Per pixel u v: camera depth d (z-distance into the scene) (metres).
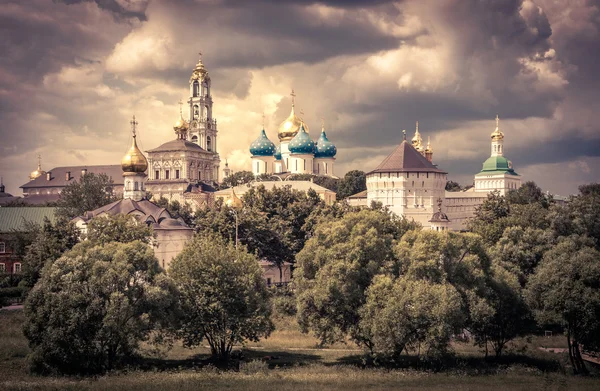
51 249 112.50
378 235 88.19
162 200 163.62
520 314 82.75
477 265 83.44
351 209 150.75
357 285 80.62
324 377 69.88
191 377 68.56
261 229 132.25
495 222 126.88
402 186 171.75
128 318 72.44
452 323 73.25
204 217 140.25
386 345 73.62
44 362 71.50
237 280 80.56
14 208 151.12
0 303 106.06
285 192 154.62
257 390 63.34
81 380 67.69
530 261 104.00
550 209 126.38
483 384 67.62
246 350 86.81
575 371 75.56
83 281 73.62
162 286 74.56
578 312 75.50
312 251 90.00
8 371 71.94
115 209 129.88
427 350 73.19
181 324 77.62
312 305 82.12
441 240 80.44
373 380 68.81
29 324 72.62
